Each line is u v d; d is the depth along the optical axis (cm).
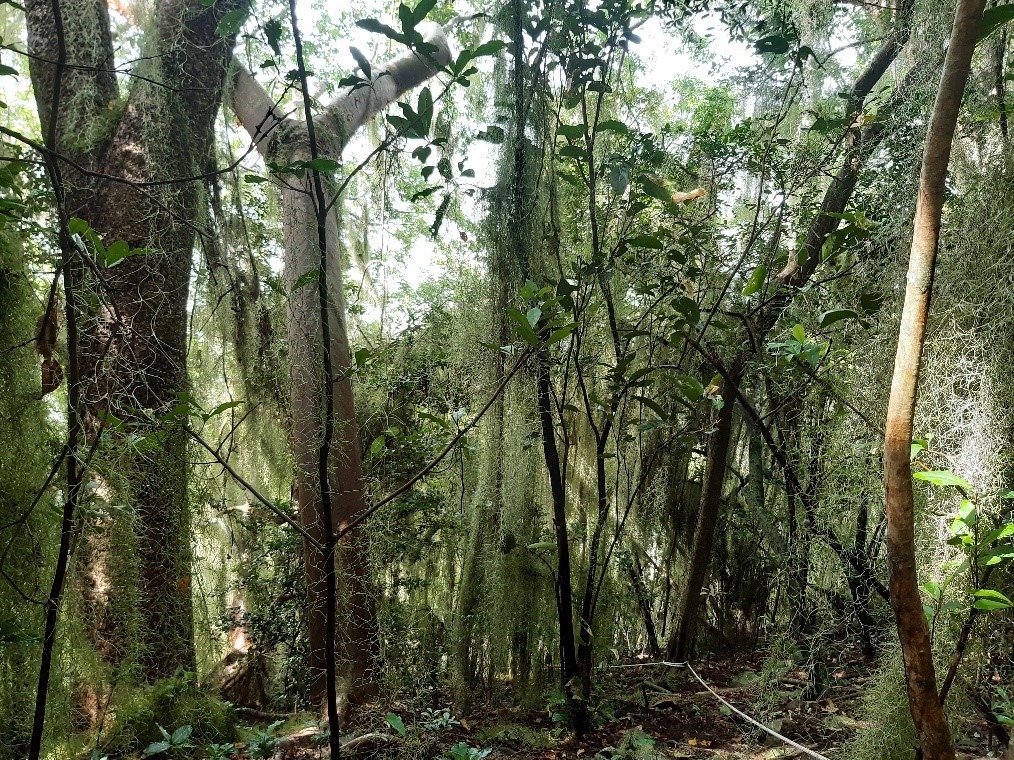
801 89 309
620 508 435
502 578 307
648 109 367
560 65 272
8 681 180
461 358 304
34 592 175
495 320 282
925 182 115
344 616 330
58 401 283
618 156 260
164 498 296
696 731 315
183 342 326
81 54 319
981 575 160
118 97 348
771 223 353
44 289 262
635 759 277
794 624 323
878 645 199
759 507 402
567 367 288
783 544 368
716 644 491
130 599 264
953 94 113
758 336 313
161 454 284
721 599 495
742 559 493
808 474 298
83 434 173
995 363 168
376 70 400
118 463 233
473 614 329
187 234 333
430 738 290
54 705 192
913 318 115
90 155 326
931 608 156
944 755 119
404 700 327
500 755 288
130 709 271
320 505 328
